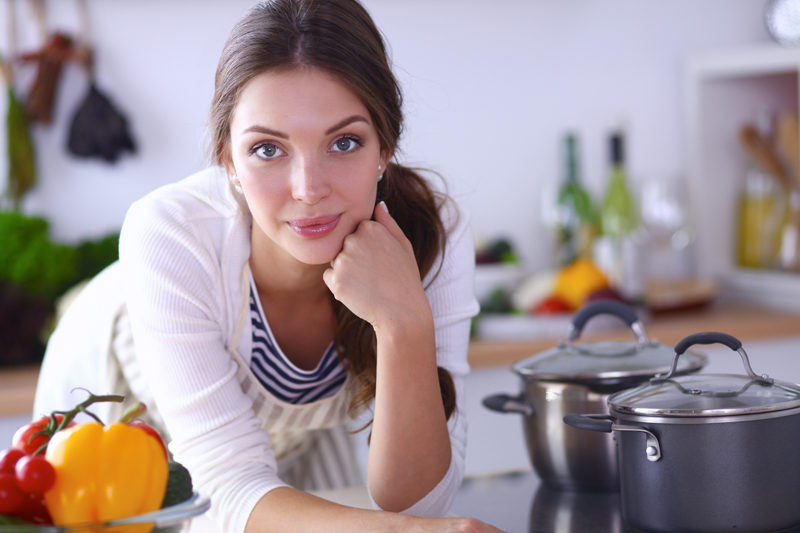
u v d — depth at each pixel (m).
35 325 1.80
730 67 2.21
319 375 1.05
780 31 2.20
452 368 1.03
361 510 0.78
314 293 1.01
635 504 0.77
